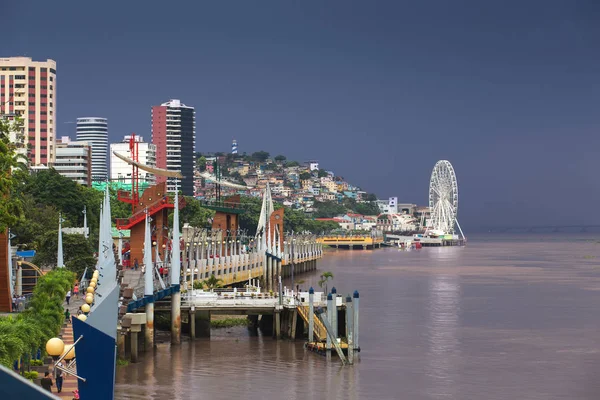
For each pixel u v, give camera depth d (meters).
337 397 106.81
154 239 187.00
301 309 146.88
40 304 90.75
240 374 118.38
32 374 78.06
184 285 166.38
